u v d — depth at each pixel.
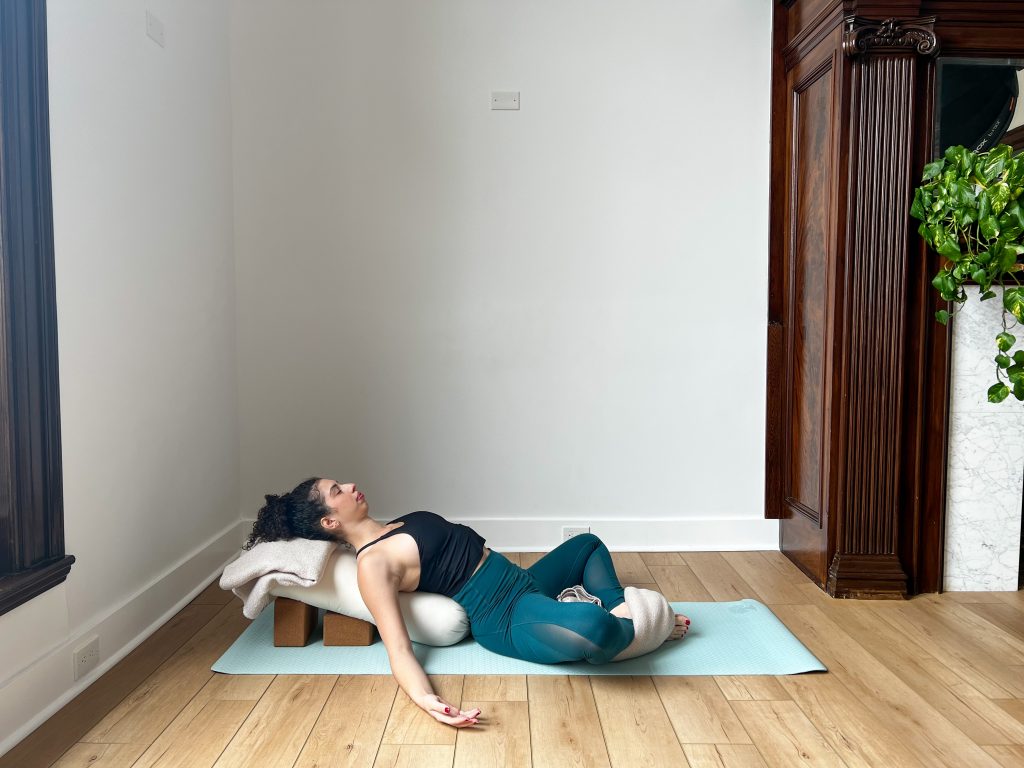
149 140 2.62
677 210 3.47
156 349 2.67
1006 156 2.48
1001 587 2.97
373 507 3.55
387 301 3.49
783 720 1.98
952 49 2.84
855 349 2.85
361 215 3.46
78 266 2.17
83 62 2.20
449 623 2.39
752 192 3.47
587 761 1.79
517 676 2.24
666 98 3.44
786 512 3.46
